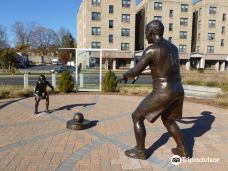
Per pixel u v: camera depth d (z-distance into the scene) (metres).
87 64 15.73
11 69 32.25
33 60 81.69
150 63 3.92
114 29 47.34
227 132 6.05
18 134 5.61
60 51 67.25
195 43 55.66
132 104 9.61
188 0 49.66
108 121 6.91
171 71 3.88
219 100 9.96
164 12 48.94
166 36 49.66
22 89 11.94
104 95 12.14
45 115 7.46
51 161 4.21
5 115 7.40
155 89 3.97
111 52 46.66
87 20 46.31
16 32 83.00
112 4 46.72
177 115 4.20
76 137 5.46
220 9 51.78
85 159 4.32
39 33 82.00
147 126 6.45
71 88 13.13
